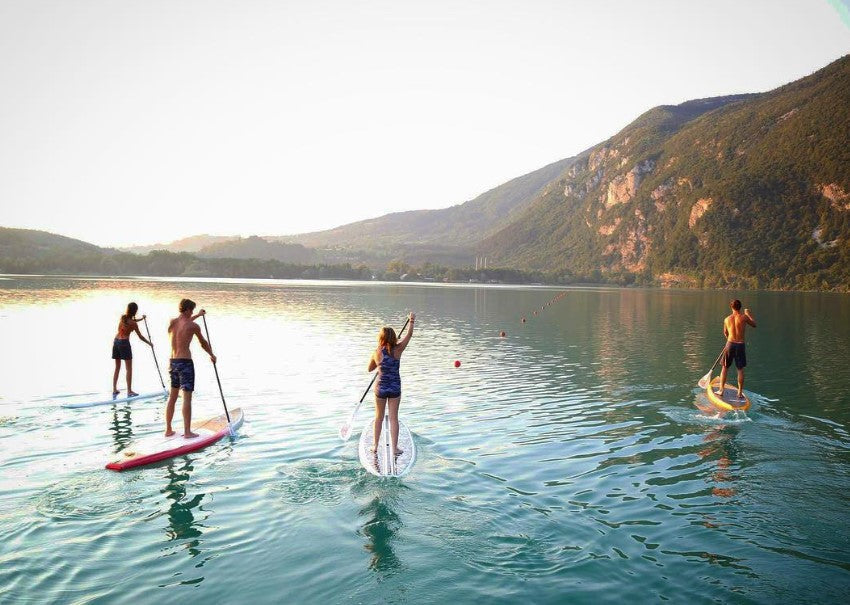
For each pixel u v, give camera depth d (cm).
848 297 9869
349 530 672
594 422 1191
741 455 967
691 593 541
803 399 1422
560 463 922
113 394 1364
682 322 3944
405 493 784
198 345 2395
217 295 6594
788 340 2831
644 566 592
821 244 17900
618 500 768
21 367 1805
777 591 543
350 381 1622
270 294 7194
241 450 971
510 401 1397
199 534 657
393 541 645
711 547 634
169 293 6762
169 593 535
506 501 761
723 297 9788
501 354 2262
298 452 961
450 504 749
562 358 2155
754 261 18750
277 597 530
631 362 2050
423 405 1348
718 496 783
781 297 9825
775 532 673
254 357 2081
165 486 804
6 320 3291
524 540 650
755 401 1395
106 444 995
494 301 6850
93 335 2642
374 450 935
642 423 1186
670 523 695
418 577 568
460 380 1689
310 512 720
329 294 7662
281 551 620
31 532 655
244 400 1370
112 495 769
